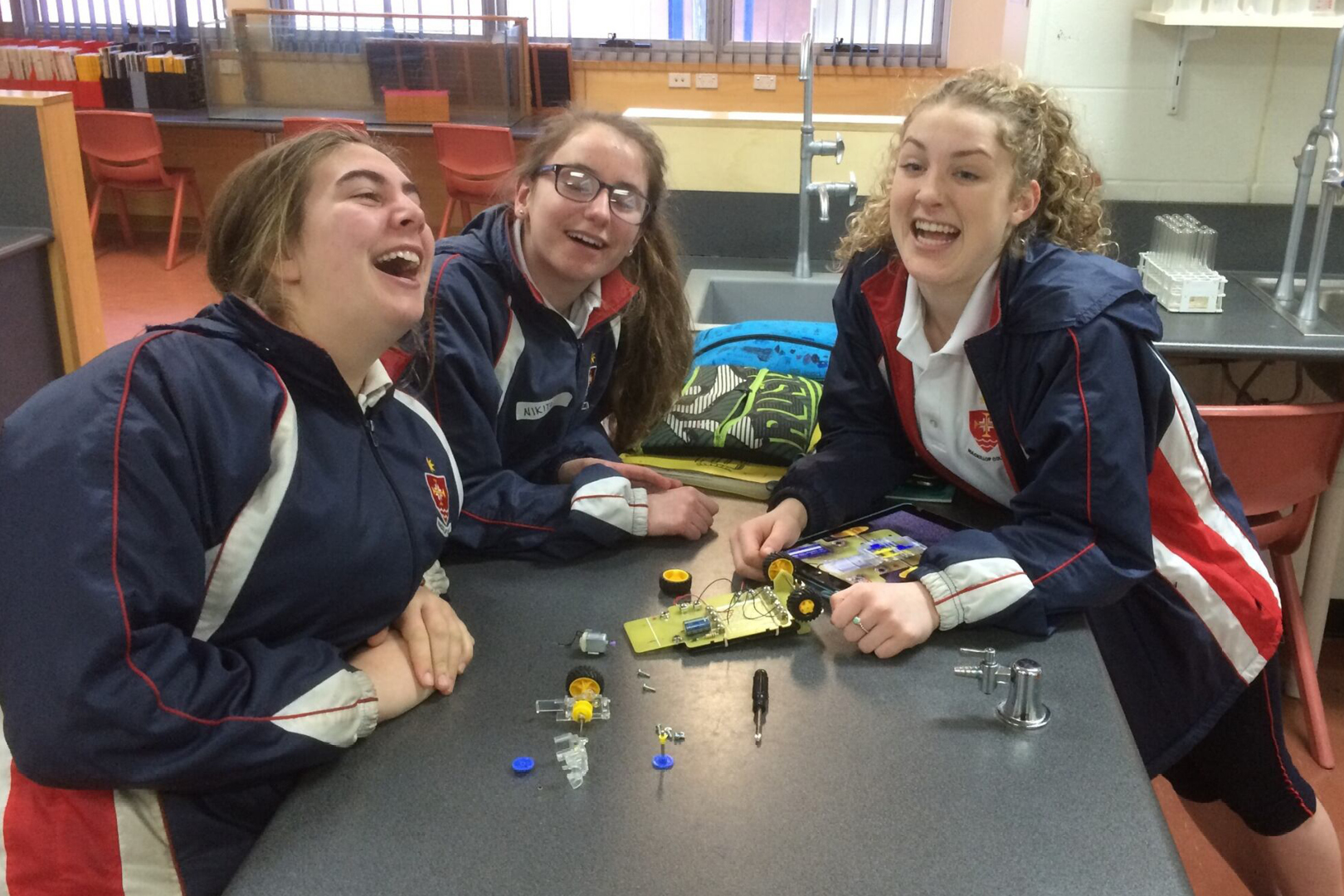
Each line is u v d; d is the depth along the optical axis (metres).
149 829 0.99
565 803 0.96
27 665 0.91
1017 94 1.38
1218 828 1.88
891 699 1.12
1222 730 1.62
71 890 0.98
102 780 0.93
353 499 1.10
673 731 1.05
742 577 1.37
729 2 6.56
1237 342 2.29
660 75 6.68
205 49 6.15
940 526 1.51
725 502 1.62
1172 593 1.46
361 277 1.04
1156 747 1.54
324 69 6.32
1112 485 1.28
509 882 0.88
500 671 1.17
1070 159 1.46
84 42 6.52
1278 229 2.84
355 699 1.03
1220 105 2.75
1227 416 2.12
